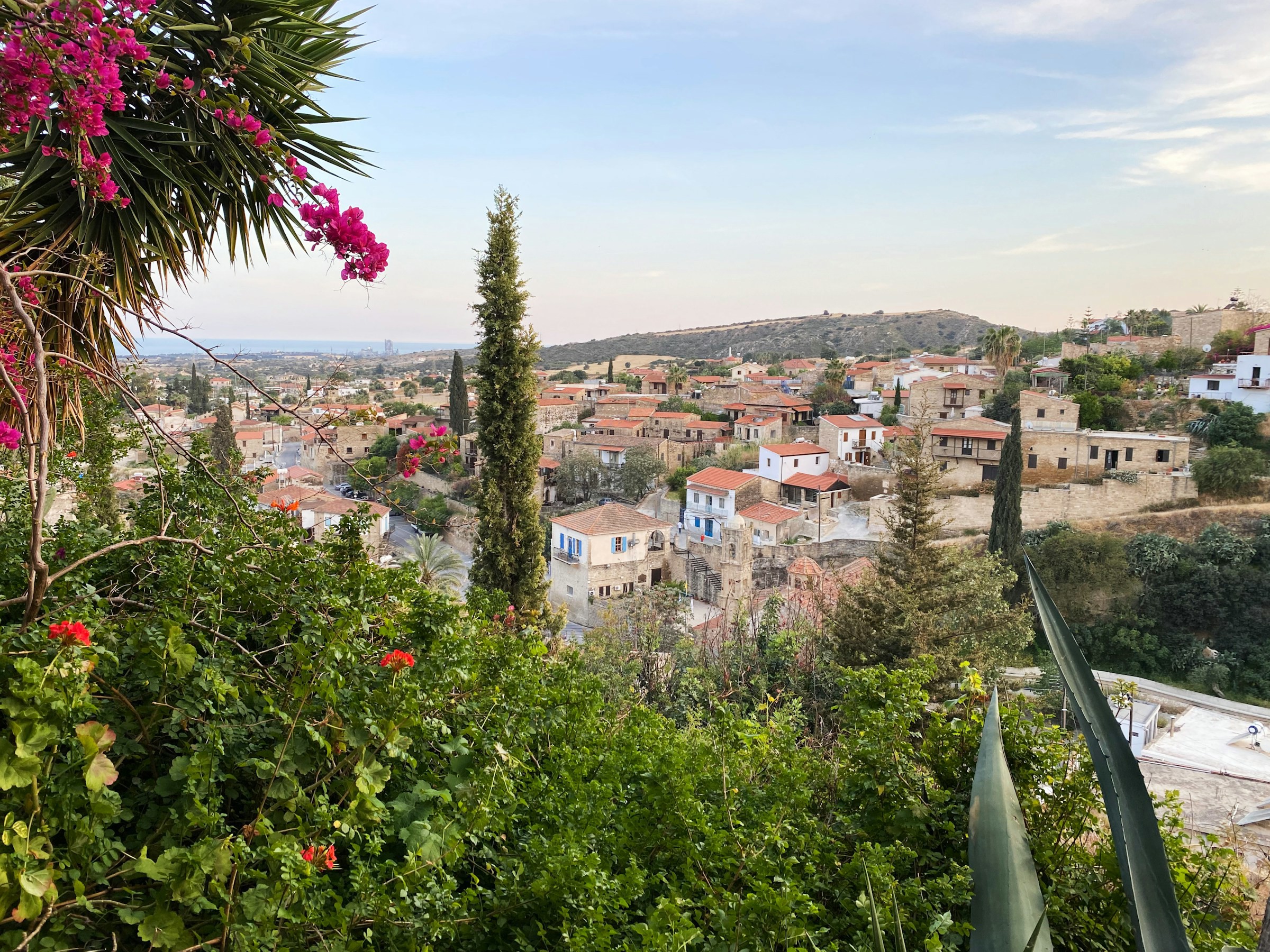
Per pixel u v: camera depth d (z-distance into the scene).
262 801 2.74
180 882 2.24
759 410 68.81
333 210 4.10
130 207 4.81
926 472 20.69
